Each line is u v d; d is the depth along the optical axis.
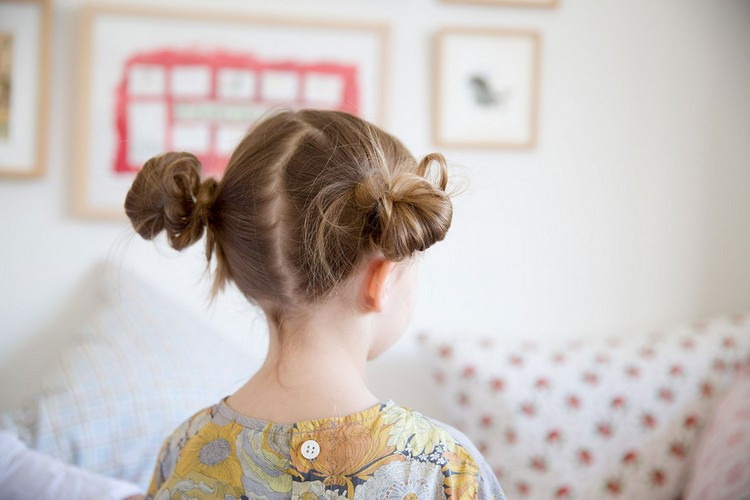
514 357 1.68
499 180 1.75
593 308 1.80
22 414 1.43
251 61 1.68
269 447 0.71
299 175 0.76
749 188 1.82
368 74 1.70
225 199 0.79
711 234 1.82
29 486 1.17
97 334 1.55
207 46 1.67
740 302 1.82
